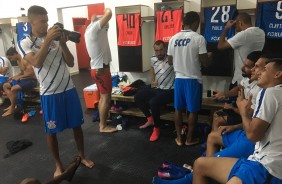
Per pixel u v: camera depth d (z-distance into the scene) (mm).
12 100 4320
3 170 2623
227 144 2008
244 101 1651
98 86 3240
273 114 1322
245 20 2607
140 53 3676
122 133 3352
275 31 2768
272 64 1392
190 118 2842
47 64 2145
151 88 3408
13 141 3189
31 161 2771
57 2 4891
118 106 3750
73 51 7129
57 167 2453
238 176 1351
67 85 2275
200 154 2723
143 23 3621
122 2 3926
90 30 2957
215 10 3047
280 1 2670
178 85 2797
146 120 3709
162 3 3400
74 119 2359
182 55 2693
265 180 1307
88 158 2746
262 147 1393
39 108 4543
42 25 2109
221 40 2691
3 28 5375
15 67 5188
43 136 3426
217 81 3436
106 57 3113
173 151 2822
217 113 2420
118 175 2416
